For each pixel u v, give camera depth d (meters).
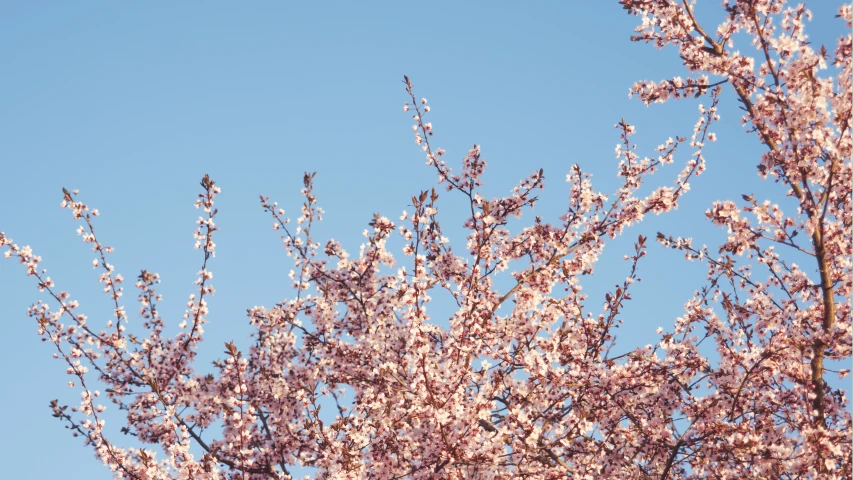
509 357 8.36
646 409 8.51
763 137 7.55
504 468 7.95
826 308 7.50
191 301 9.80
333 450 9.06
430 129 8.87
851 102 6.87
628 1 8.41
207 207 9.41
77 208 9.73
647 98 8.19
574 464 8.38
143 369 9.73
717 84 7.86
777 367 7.83
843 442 7.14
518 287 9.07
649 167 9.16
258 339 10.10
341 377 9.29
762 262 8.23
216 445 9.31
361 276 9.22
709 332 8.73
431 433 7.67
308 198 9.52
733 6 7.66
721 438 7.48
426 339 7.48
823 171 7.12
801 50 7.34
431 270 8.84
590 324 9.01
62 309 9.55
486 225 8.32
